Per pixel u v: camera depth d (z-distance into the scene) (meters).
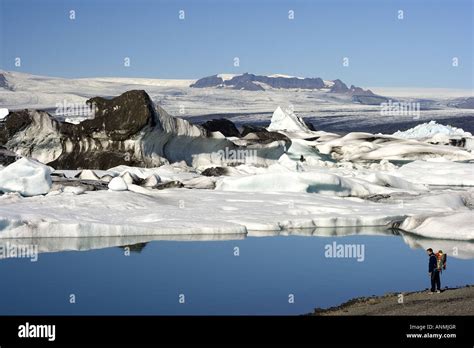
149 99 59.62
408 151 114.50
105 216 32.50
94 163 59.28
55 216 30.95
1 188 38.16
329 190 47.25
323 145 119.62
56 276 23.08
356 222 35.09
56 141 62.25
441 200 43.75
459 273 23.52
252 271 24.16
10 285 21.89
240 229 31.92
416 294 19.44
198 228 31.16
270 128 140.25
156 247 28.00
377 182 53.28
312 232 32.88
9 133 61.44
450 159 111.69
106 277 23.02
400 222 34.72
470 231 31.27
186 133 64.50
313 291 21.23
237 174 57.84
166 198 39.97
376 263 25.69
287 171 50.69
